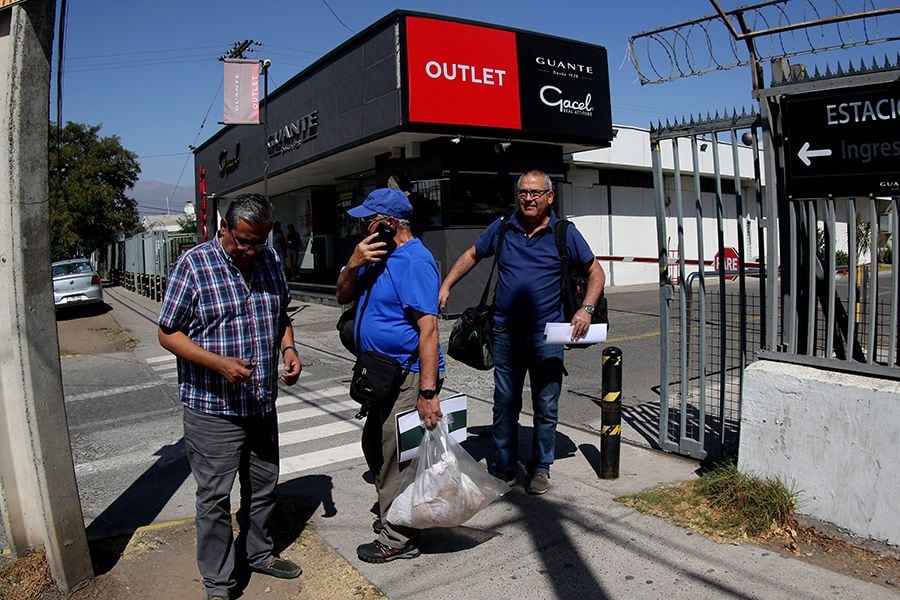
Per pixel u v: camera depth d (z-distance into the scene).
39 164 3.14
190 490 4.97
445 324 12.60
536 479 4.43
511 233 4.46
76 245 35.78
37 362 3.24
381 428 3.62
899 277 3.47
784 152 3.86
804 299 3.96
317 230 21.25
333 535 4.02
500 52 12.90
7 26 3.10
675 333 10.80
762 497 3.79
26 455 3.52
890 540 3.41
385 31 12.31
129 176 37.81
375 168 16.33
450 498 3.46
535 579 3.41
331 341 11.56
